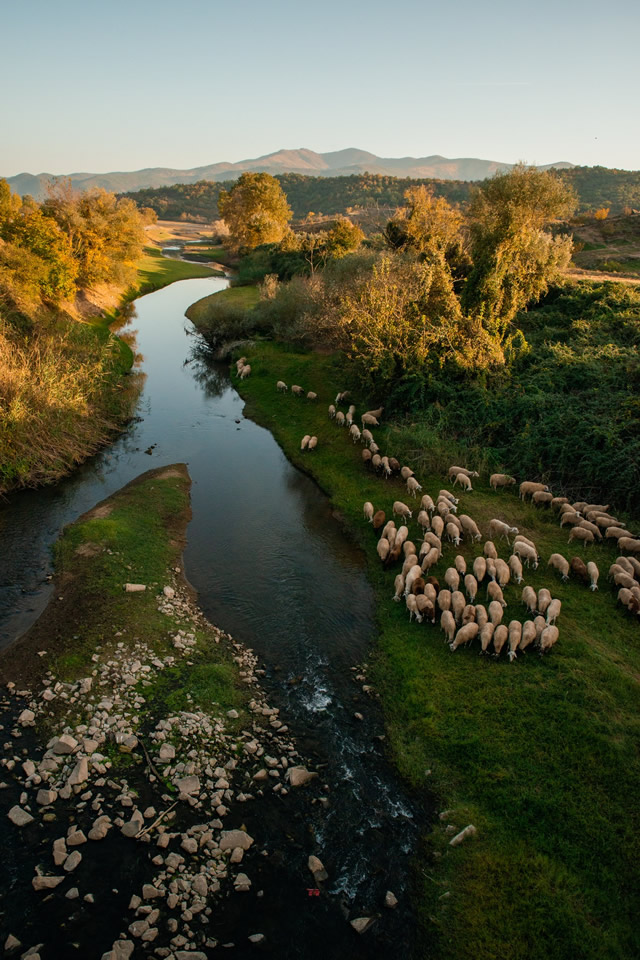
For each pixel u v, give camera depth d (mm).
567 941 7656
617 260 44094
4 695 11578
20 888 8141
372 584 16203
